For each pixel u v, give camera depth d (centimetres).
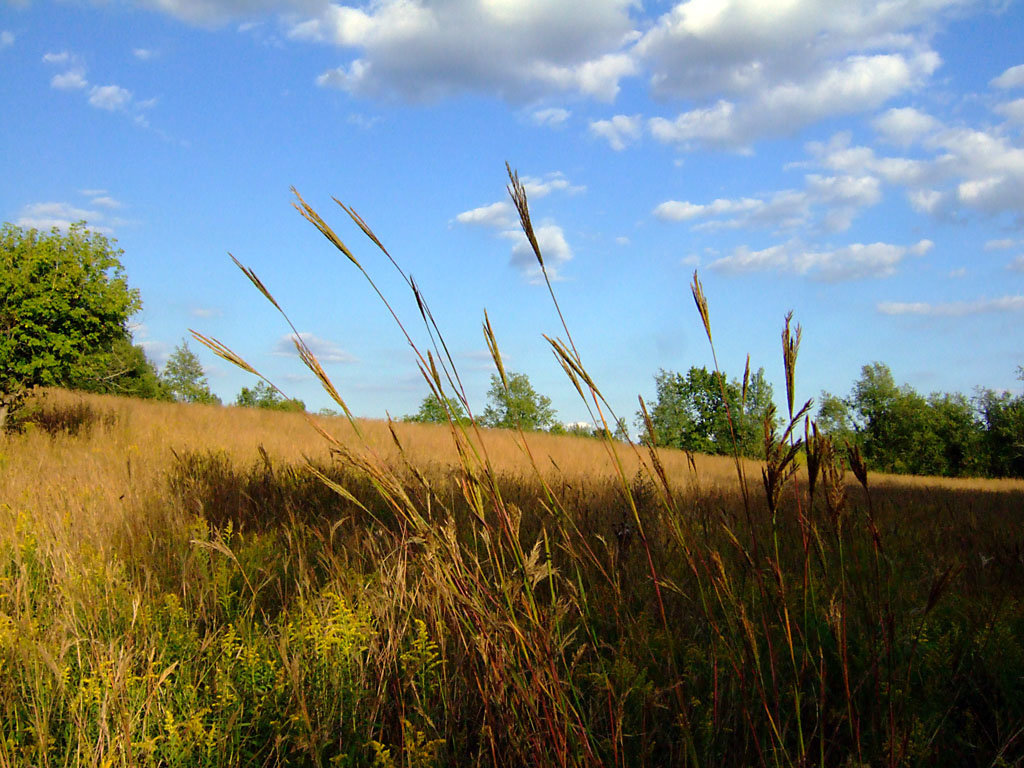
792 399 146
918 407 5469
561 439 2203
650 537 363
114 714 212
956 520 636
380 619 265
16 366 1121
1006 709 232
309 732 206
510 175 148
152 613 299
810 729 218
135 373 4897
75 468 779
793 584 282
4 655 254
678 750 210
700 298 149
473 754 208
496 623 169
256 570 370
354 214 140
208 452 894
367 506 546
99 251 1248
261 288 140
